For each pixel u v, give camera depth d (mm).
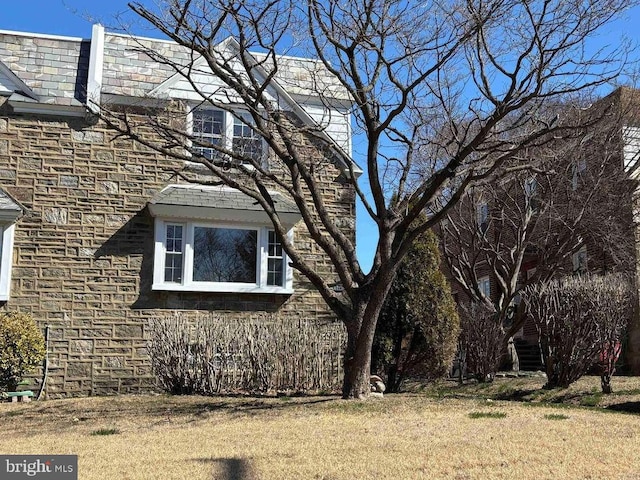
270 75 10711
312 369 12633
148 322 13500
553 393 12305
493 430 7848
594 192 15781
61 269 13875
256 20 10320
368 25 10500
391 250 10602
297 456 6562
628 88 16172
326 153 15664
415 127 12000
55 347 13586
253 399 11312
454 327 13336
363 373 10867
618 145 16250
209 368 12148
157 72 15344
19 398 12594
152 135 14766
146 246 14406
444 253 18234
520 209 17500
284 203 15000
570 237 16141
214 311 14492
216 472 5941
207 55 10516
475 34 10344
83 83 14766
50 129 14312
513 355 18250
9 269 13539
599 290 12180
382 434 7680
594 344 12070
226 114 15297
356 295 10750
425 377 13750
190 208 14297
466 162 10922
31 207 13945
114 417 9812
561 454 6535
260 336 12422
